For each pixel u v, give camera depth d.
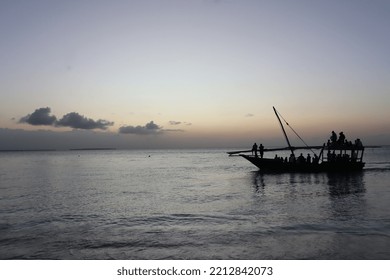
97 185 38.72
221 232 15.73
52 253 13.22
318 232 15.23
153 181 43.03
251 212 20.44
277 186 33.84
